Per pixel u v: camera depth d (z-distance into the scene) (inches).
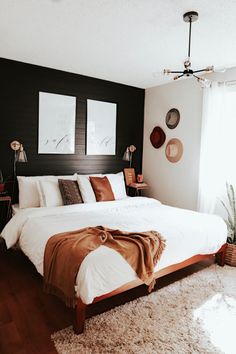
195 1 79.7
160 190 186.9
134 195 195.3
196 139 160.7
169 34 103.3
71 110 160.7
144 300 92.9
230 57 127.7
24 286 100.6
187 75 95.0
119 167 187.9
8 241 112.7
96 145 173.8
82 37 107.9
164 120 181.5
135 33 103.1
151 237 91.1
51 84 151.9
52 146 155.6
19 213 120.9
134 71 154.3
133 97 190.5
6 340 71.9
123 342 72.1
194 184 163.5
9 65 137.6
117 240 87.0
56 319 81.3
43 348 69.5
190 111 163.2
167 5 82.5
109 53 125.7
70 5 84.1
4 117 138.9
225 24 93.7
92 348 69.6
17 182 145.2
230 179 144.9
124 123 187.6
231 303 92.7
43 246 92.0
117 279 78.5
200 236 106.9
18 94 141.8
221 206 147.9
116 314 84.4
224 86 142.6
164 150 182.4
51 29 101.1
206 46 114.4
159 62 137.8
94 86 169.2
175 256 97.3
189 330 77.9
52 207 128.0
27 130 146.6
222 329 78.9
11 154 142.7
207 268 121.4
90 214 123.0
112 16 90.4
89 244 81.9
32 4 83.9
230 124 143.3
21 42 114.2
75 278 74.2
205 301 93.5
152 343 72.2
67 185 137.4
